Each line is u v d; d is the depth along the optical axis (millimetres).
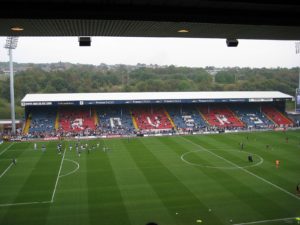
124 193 39438
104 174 47469
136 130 83125
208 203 36000
